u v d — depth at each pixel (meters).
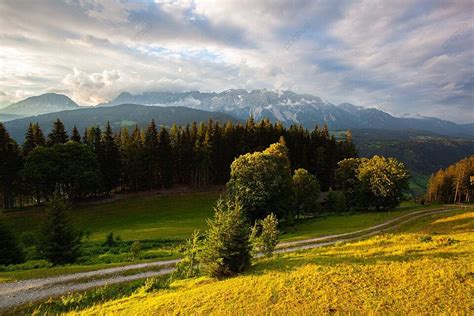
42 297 26.97
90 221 70.88
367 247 31.16
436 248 26.84
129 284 30.50
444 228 49.56
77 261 40.84
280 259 30.67
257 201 57.78
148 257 42.47
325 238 49.22
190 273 31.64
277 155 67.69
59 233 39.94
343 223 64.31
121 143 102.06
